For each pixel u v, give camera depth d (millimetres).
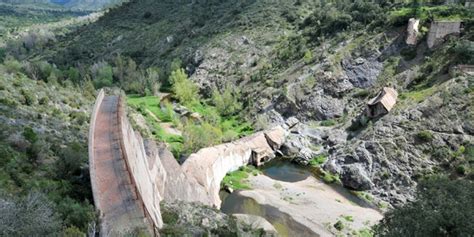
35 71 113250
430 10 103688
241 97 118812
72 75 122938
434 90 83812
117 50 168250
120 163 40188
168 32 170375
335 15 122688
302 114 103875
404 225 22219
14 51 187000
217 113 114312
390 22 107125
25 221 23031
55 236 23797
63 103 69625
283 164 90438
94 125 48094
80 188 37625
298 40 126188
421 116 80188
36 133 47031
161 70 139125
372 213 67188
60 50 177250
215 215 52406
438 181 24500
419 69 92750
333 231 60812
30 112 55219
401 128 80312
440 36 94500
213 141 89125
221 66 134375
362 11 118750
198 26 165375
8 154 37500
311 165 87250
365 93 99125
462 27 92875
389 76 97688
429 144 75375
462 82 80438
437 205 21797
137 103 116000
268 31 141250
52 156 42656
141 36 175125
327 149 90625
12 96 58281
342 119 97750
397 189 72000
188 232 40750
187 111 112438
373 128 84625
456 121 75750
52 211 27250
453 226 19672
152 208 40562
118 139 44406
